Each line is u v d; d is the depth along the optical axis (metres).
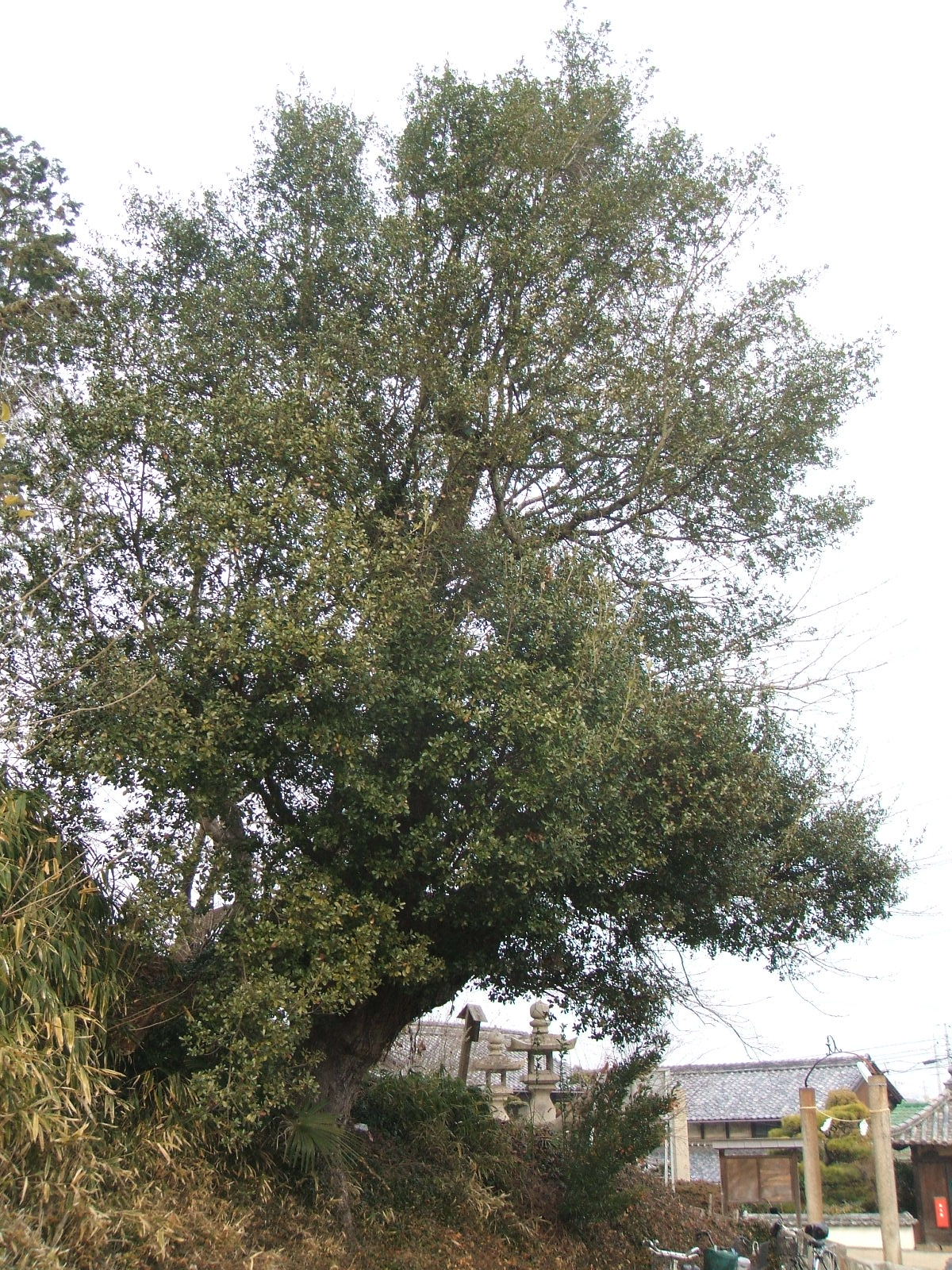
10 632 9.38
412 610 10.30
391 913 9.54
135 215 12.97
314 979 8.93
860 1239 26.23
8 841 8.09
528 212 13.04
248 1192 9.02
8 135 14.63
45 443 10.31
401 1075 14.39
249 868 9.86
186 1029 9.49
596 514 13.40
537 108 13.07
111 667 9.35
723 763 10.84
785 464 13.38
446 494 12.09
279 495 10.00
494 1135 13.50
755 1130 31.08
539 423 12.73
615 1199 13.20
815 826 12.22
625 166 13.71
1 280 13.84
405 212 12.99
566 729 9.53
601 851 10.32
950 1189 26.09
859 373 13.44
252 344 12.15
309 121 13.46
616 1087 13.72
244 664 9.38
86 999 8.27
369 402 12.05
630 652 10.93
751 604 13.38
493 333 12.92
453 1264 10.44
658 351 13.03
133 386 10.70
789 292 13.49
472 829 9.73
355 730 9.74
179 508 9.93
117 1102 8.41
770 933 12.41
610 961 11.74
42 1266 6.17
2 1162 6.74
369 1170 11.06
